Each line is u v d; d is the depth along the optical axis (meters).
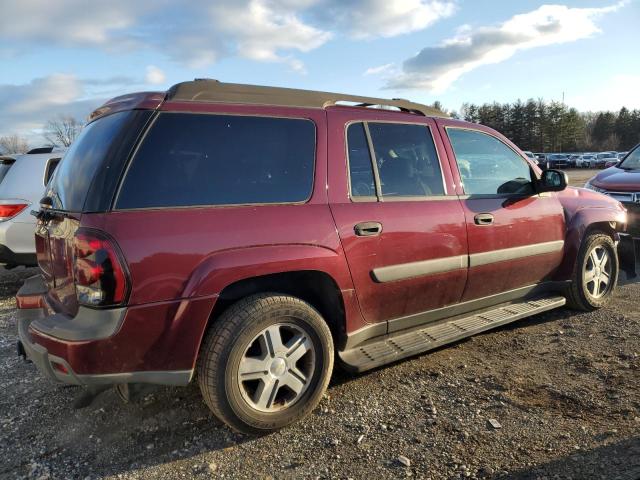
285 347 2.92
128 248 2.46
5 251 6.39
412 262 3.45
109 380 2.51
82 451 2.82
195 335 2.63
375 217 3.28
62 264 2.77
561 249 4.61
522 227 4.21
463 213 3.79
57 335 2.50
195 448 2.82
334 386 3.48
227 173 2.84
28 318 3.10
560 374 3.56
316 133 3.21
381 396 3.32
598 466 2.48
